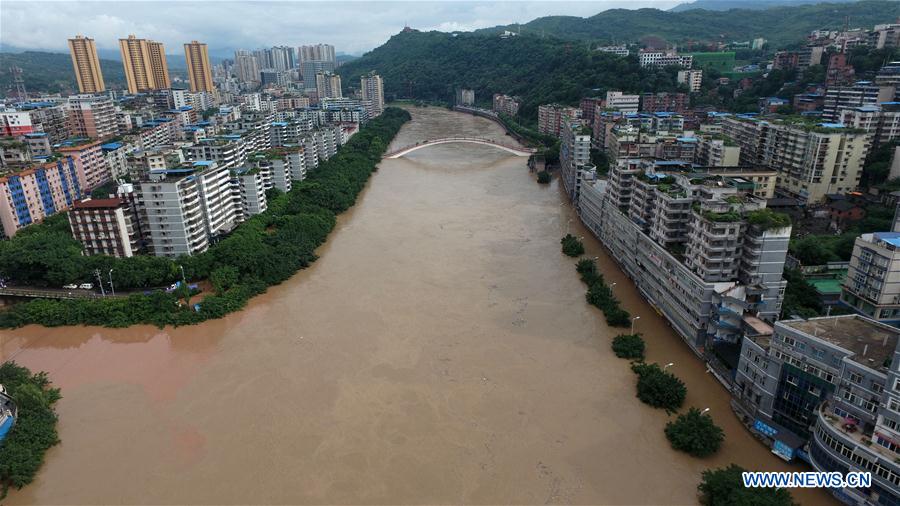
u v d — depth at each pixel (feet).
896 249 358.84
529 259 548.72
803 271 448.65
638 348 371.35
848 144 593.42
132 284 475.31
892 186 565.94
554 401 326.24
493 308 443.32
